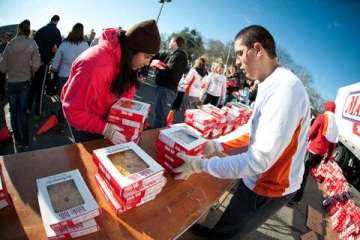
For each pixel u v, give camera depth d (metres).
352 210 3.36
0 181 1.08
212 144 1.88
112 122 1.63
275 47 1.49
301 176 1.65
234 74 9.09
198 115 2.38
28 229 1.00
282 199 1.66
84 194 1.11
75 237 1.01
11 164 1.35
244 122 3.10
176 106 7.58
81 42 4.24
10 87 3.31
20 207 1.10
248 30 1.46
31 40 3.42
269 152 1.30
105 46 1.55
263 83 1.49
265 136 1.32
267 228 3.15
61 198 1.06
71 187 1.14
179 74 4.30
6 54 3.22
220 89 7.11
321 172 5.04
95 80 1.52
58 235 0.96
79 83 1.50
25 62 3.33
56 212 0.99
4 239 0.94
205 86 7.00
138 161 1.33
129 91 1.93
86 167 1.46
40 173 1.33
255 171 1.36
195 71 6.10
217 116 2.52
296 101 1.33
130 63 1.62
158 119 4.50
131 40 1.55
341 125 6.57
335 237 3.32
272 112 1.33
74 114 1.54
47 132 4.00
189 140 1.64
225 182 1.71
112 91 1.67
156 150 1.84
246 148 2.39
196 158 1.50
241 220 1.74
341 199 3.78
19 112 3.39
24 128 3.41
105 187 1.26
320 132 3.69
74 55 4.17
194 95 6.25
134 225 1.15
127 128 1.63
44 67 4.52
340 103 6.93
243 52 1.48
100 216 1.14
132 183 1.15
